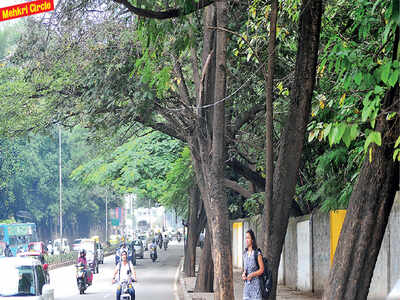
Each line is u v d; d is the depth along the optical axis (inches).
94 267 1819.6
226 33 605.3
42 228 3937.0
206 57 660.1
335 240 810.8
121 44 704.4
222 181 614.9
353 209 376.2
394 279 583.5
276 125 867.4
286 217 510.6
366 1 407.8
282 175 497.7
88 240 1888.5
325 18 604.7
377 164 367.9
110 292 1229.1
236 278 1395.2
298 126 477.4
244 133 877.8
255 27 666.8
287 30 673.0
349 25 553.0
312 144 781.3
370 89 337.4
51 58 748.0
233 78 751.7
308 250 960.9
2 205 3282.5
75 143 3602.4
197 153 677.9
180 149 1430.9
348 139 287.4
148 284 1387.8
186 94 698.8
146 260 2608.3
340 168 708.7
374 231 372.2
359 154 568.7
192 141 682.2
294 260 1080.2
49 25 660.7
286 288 1108.5
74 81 785.6
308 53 456.4
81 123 864.9
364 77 336.2
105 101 736.3
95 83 726.5
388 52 417.1
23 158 3198.8
